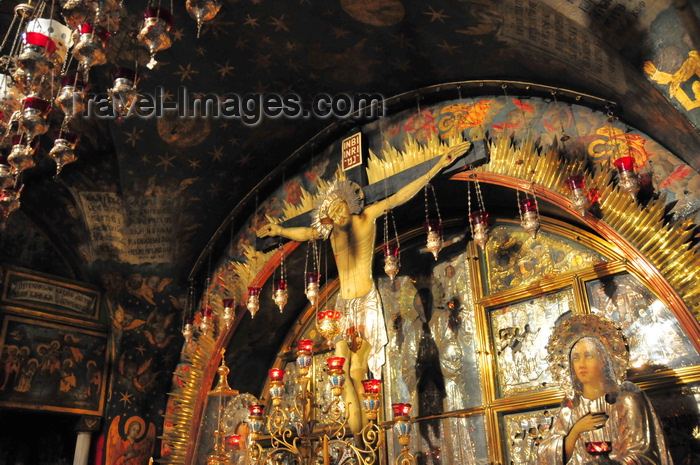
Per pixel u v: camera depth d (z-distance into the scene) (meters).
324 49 7.62
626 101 5.96
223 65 7.92
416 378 7.75
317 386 8.78
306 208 8.84
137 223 9.41
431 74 7.73
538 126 6.98
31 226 9.44
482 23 6.40
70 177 8.99
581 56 5.77
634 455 4.76
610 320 5.64
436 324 7.79
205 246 9.87
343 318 7.51
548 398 6.45
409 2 6.62
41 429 9.47
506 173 6.94
